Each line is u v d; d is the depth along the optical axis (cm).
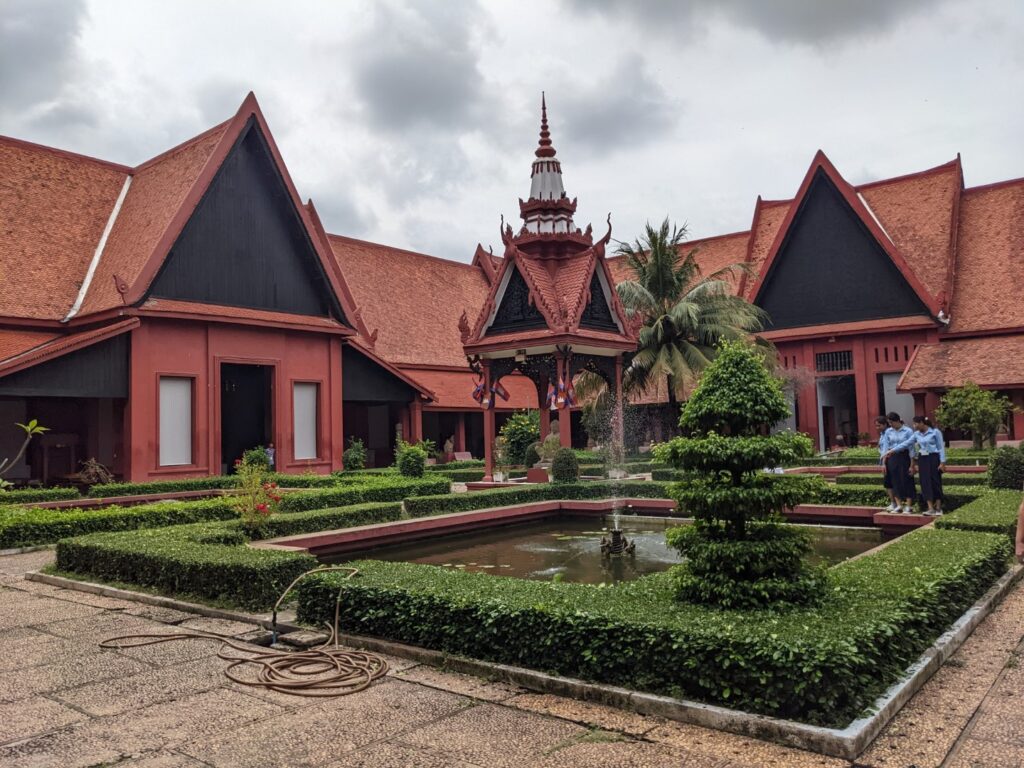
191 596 778
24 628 691
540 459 2050
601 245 1991
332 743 415
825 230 3316
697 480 563
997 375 2597
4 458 2261
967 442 2669
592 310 2006
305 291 2536
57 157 2461
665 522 1504
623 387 2784
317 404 2534
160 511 1336
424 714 458
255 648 609
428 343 3462
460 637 556
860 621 474
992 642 593
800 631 448
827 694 409
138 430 2016
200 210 2230
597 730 428
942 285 3106
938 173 3409
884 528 1215
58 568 961
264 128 2372
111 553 880
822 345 3288
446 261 4066
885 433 1255
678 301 2838
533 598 561
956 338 3008
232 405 2756
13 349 1961
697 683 450
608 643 488
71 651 610
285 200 2442
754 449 527
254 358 2322
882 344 3147
